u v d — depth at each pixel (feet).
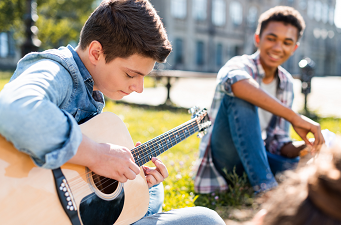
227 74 6.88
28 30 23.53
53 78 3.85
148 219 4.46
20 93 3.36
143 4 4.48
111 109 22.17
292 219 2.30
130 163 4.29
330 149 2.38
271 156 8.00
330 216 2.17
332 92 39.91
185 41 99.40
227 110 6.99
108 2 4.45
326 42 148.15
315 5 138.00
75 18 64.95
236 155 7.38
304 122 6.59
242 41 118.01
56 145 3.49
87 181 4.25
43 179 3.90
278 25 7.88
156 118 19.77
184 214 4.44
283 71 8.63
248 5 117.60
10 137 3.36
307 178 2.37
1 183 3.67
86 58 4.56
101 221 4.32
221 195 7.50
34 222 3.78
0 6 54.70
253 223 2.73
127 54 4.32
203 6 103.71
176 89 41.55
